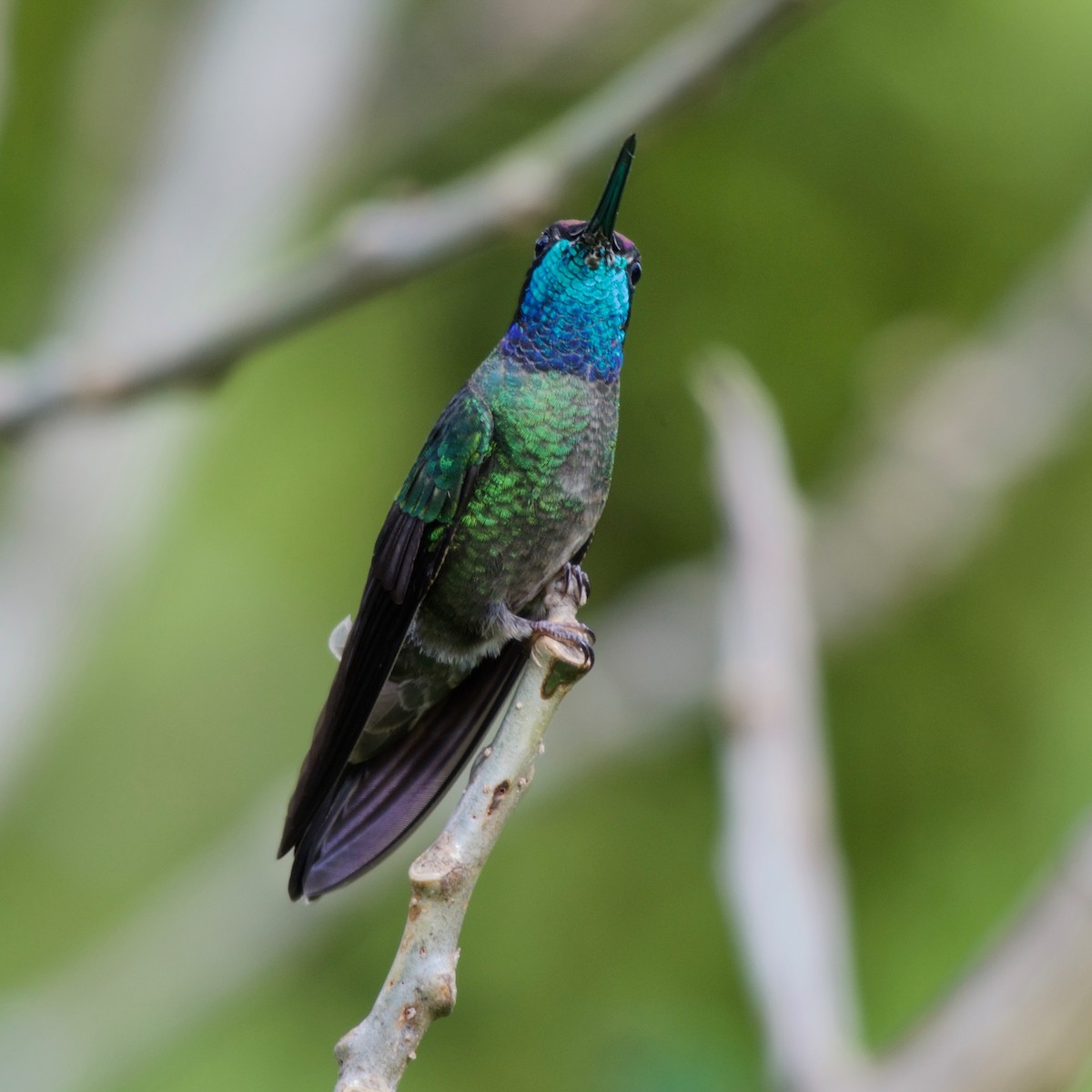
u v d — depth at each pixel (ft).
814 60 39.75
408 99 39.47
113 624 37.17
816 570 41.11
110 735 49.39
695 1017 30.63
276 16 33.45
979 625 42.57
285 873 35.70
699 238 39.34
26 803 48.08
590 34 40.29
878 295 41.01
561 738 37.70
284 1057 40.96
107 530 30.66
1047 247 41.86
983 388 42.04
